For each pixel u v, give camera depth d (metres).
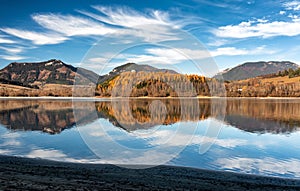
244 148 15.31
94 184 8.33
